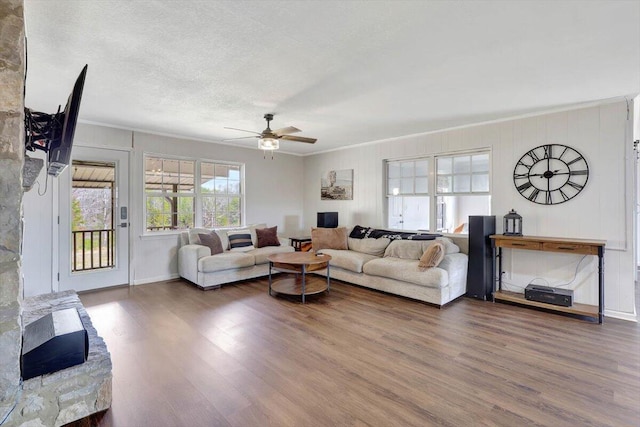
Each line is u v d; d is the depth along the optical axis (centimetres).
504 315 351
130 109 371
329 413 187
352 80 285
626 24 196
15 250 140
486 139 432
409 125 447
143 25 197
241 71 265
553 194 381
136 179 477
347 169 611
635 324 324
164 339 287
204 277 446
